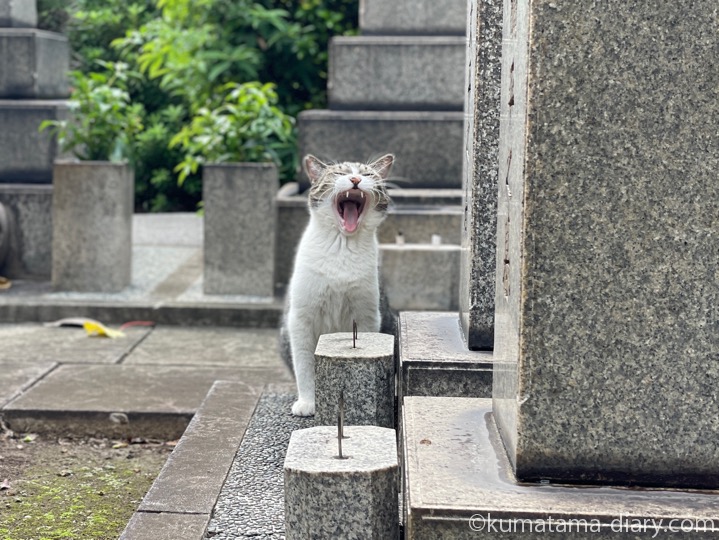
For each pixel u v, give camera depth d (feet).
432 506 7.88
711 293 8.39
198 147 28.43
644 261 8.39
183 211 49.44
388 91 29.37
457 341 13.87
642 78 8.27
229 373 20.06
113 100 28.27
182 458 13.29
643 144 8.31
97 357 21.47
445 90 29.30
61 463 15.81
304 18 41.16
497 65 13.09
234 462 13.20
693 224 8.35
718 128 8.27
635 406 8.50
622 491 8.43
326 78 42.14
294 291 15.46
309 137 29.01
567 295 8.45
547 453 8.54
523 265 8.45
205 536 10.77
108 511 13.75
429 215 26.53
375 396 12.41
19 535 12.75
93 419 17.03
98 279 26.96
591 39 8.25
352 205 15.53
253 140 27.73
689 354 8.45
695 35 8.22
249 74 39.06
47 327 24.82
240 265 26.71
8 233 28.45
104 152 28.22
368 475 8.54
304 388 15.60
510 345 9.09
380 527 8.68
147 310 25.38
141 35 42.24
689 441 8.50
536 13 8.26
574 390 8.50
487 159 13.14
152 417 17.01
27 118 28.66
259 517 11.32
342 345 13.08
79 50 47.62
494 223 13.10
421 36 29.99
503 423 9.48
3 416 17.07
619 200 8.36
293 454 9.04
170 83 42.98
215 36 39.83
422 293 24.94
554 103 8.31
